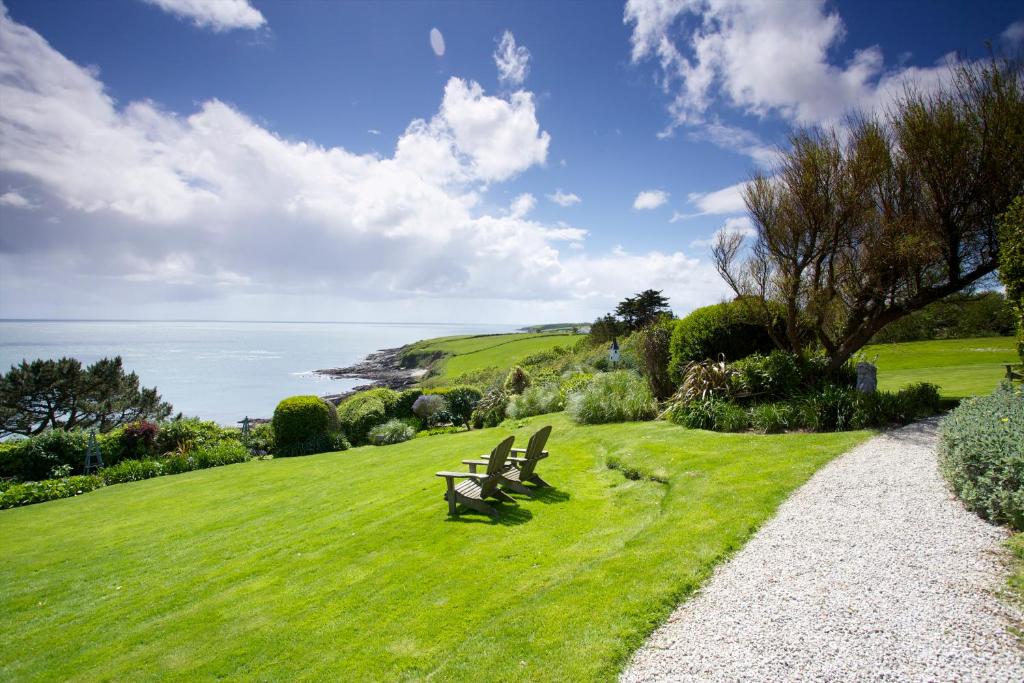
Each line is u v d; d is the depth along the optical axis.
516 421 16.12
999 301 26.89
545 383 20.03
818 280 11.14
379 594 5.11
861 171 10.00
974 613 3.55
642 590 4.36
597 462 9.36
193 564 6.77
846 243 10.69
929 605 3.69
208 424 17.72
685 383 12.01
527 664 3.59
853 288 11.25
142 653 4.63
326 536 7.07
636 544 5.32
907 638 3.36
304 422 16.94
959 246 10.53
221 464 15.48
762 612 3.83
